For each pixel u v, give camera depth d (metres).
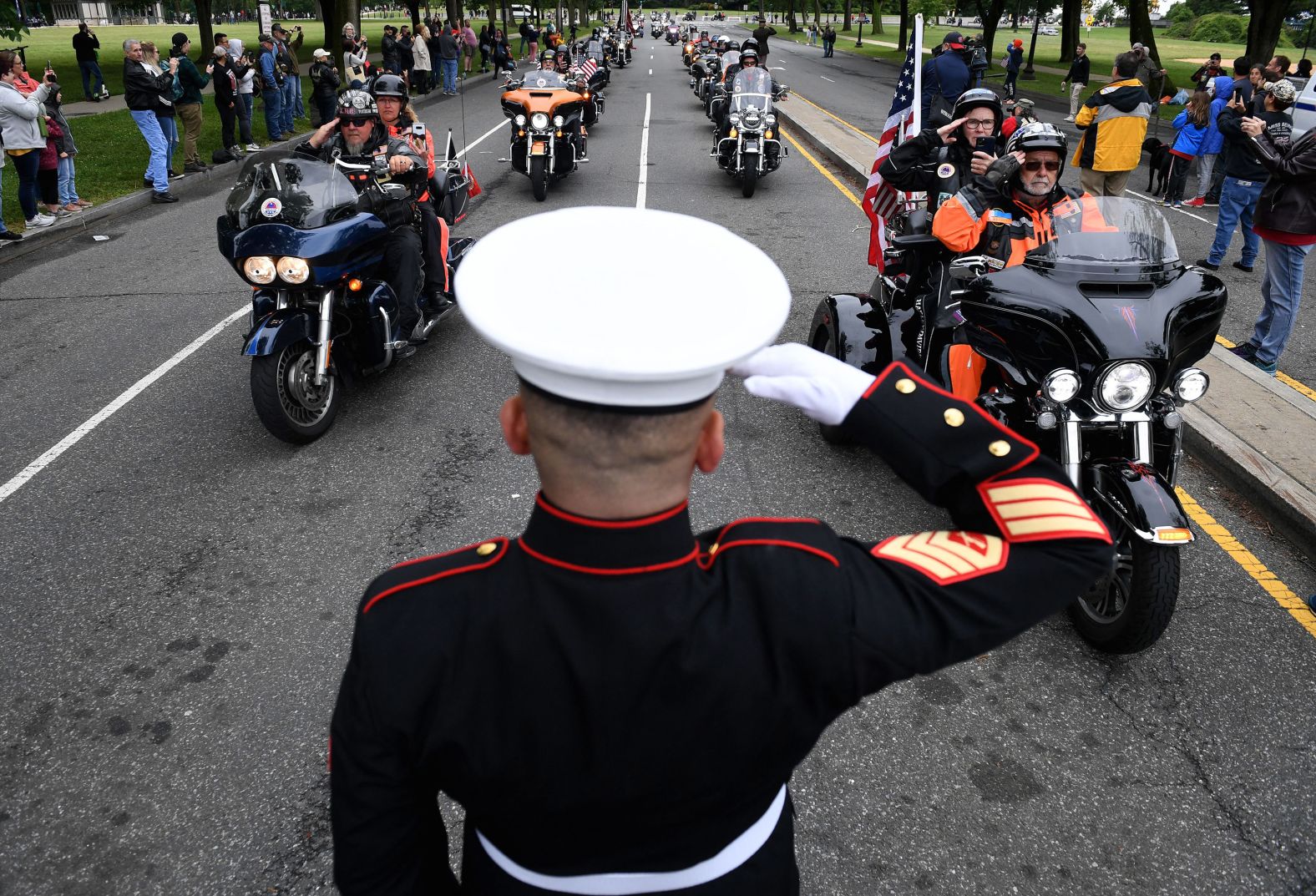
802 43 61.19
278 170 4.82
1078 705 3.14
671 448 0.89
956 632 0.94
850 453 4.97
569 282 0.84
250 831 2.64
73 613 3.60
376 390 5.75
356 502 4.45
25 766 2.86
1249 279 8.02
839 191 11.96
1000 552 0.97
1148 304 3.17
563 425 0.87
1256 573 3.89
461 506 4.42
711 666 0.93
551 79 12.70
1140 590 3.10
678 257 0.86
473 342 6.57
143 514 4.32
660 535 0.93
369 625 0.98
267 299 5.05
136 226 9.98
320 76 16.05
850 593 0.95
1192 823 2.68
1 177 11.30
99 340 6.58
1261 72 10.24
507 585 0.96
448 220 6.80
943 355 3.92
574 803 0.97
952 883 2.49
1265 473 4.42
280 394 4.77
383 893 1.01
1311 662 3.35
